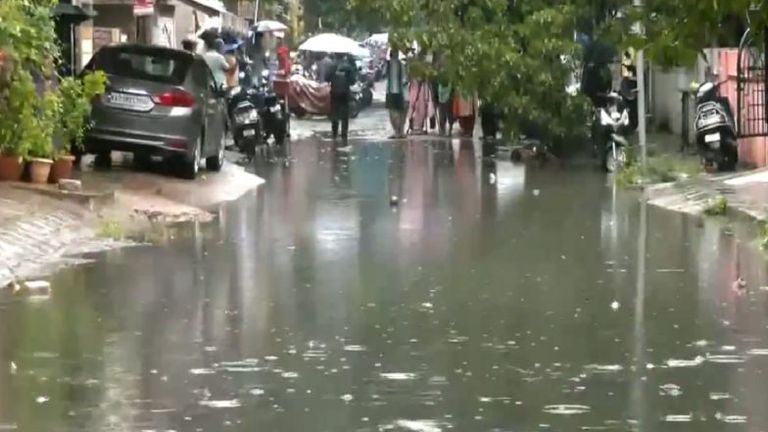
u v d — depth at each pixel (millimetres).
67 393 10203
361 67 63344
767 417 9555
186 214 21281
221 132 28203
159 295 14266
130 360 11289
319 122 52438
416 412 9719
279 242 18375
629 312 13445
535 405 9922
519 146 36344
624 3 31438
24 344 11852
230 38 50969
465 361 11336
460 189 26062
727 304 13812
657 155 29859
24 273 15461
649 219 21094
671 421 9461
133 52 25781
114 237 18422
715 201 21844
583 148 33625
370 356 11516
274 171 30109
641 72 28047
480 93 33531
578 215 21703
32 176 21422
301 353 11617
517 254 17406
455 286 15000
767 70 19484
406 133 44750
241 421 9453
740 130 25672
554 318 13172
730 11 14492
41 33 21422
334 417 9562
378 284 15086
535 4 33188
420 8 33375
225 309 13531
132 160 27781
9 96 20656
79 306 13602
